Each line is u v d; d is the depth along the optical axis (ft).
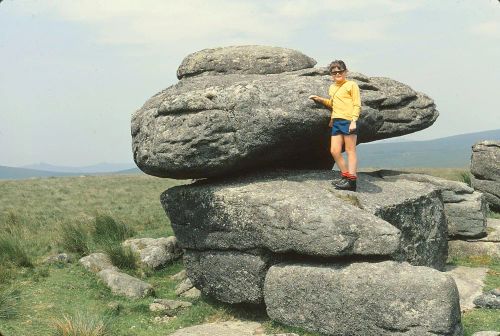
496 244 32.24
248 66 28.76
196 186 26.48
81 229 36.81
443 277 20.43
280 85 25.53
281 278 23.06
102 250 33.45
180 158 24.68
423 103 30.53
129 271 30.94
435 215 28.22
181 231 26.86
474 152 43.93
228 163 24.90
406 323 20.12
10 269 29.60
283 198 23.70
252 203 24.07
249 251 24.32
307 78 26.43
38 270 30.04
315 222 22.45
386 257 22.02
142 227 42.50
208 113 24.54
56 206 66.33
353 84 24.82
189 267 26.81
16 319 23.48
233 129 24.62
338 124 24.90
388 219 24.88
